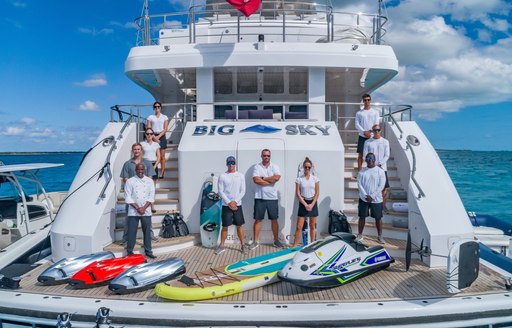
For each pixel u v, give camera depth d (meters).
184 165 7.26
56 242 6.24
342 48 8.55
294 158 7.16
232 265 5.51
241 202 6.82
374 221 7.42
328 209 7.21
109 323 4.20
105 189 6.60
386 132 8.56
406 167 7.41
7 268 5.91
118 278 4.91
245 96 10.69
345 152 8.96
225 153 7.21
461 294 4.81
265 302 4.60
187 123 7.96
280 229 7.20
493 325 4.52
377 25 9.62
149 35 9.64
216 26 10.08
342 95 12.72
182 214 7.32
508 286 4.94
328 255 5.07
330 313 4.34
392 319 4.38
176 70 9.02
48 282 5.20
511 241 6.89
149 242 6.31
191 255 6.49
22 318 4.63
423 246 6.04
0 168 7.49
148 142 7.69
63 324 4.11
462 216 6.12
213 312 4.34
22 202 8.08
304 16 11.13
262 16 10.87
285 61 8.45
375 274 5.55
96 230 6.21
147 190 6.27
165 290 4.67
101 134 8.02
